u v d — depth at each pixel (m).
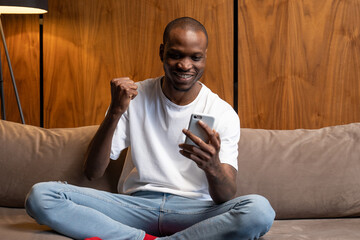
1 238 1.51
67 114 2.59
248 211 1.52
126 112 1.84
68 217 1.57
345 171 1.93
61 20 2.55
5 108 2.65
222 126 1.78
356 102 2.40
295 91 2.42
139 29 2.49
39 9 2.40
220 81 2.46
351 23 2.37
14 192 1.98
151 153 1.79
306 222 1.87
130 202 1.73
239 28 2.43
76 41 2.54
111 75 2.53
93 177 1.84
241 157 1.99
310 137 2.04
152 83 1.88
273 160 1.97
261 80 2.44
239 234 1.52
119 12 2.50
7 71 2.63
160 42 2.48
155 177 1.77
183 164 1.77
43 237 1.53
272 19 2.41
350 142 2.00
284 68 2.42
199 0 2.44
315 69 2.40
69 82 2.57
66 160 2.01
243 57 2.44
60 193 1.59
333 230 1.69
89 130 2.10
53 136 2.09
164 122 1.81
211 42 2.45
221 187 1.61
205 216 1.66
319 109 2.42
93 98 2.56
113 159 1.92
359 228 1.73
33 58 2.60
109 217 1.67
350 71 2.39
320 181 1.92
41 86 2.61
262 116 2.45
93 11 2.52
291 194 1.92
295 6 2.39
